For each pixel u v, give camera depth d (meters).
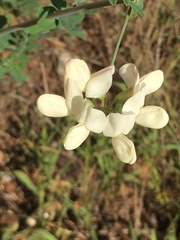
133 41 0.32
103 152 0.28
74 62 0.13
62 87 0.30
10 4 0.19
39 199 0.27
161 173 0.29
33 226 0.26
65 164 0.28
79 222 0.27
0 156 0.28
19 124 0.29
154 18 0.32
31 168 0.28
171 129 0.29
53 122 0.29
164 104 0.30
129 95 0.13
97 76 0.13
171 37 0.32
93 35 0.32
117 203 0.28
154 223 0.28
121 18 0.32
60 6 0.15
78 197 0.28
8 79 0.29
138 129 0.28
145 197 0.28
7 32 0.17
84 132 0.13
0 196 0.27
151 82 0.13
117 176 0.28
